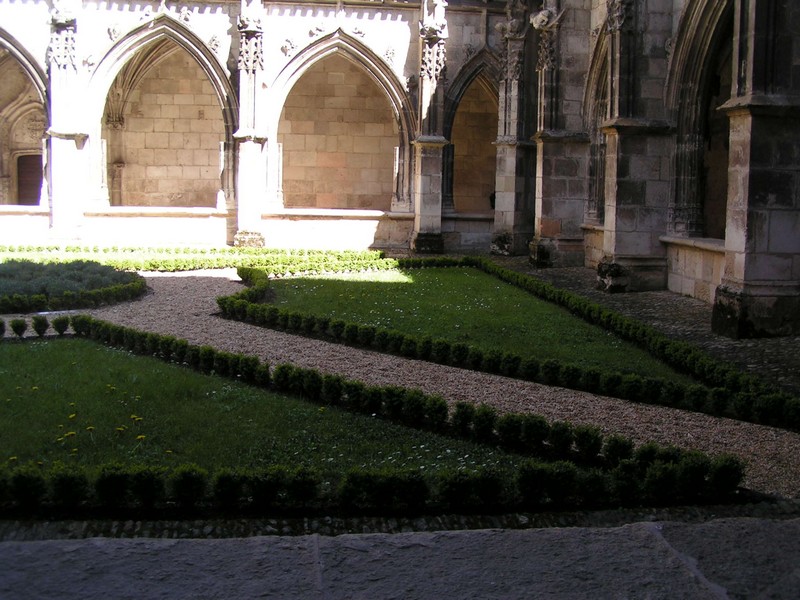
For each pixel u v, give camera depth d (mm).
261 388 10305
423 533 5438
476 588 4754
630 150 19000
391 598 4645
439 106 27859
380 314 15711
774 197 13781
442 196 28891
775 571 4965
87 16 27438
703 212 19172
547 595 4680
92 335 13141
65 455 7730
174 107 31766
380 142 32281
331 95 31969
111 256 24109
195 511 6414
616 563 5043
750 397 9414
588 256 24109
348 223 28797
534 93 27188
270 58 27969
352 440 8383
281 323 14453
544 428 8133
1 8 27219
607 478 6879
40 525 6098
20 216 27984
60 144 27297
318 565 4996
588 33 23734
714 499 6816
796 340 13656
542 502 6684
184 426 8648
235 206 28391
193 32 27672
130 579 4793
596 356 12523
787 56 13695
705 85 18609
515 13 26891
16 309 15406
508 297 18422
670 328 14859
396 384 10719
